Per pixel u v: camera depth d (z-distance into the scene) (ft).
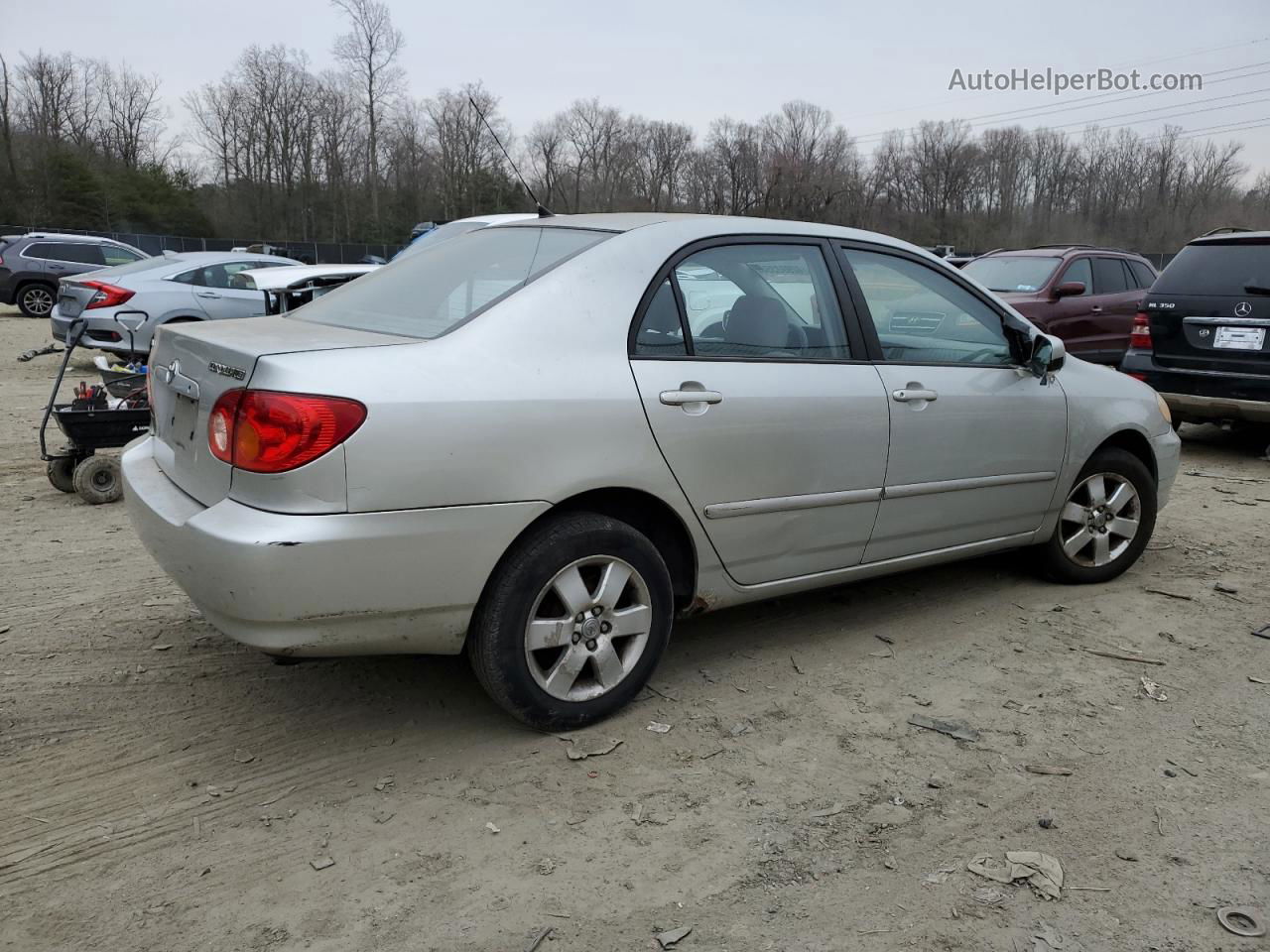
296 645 9.09
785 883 8.48
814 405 11.78
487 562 9.64
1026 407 14.17
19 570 15.67
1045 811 9.57
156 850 8.79
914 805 9.64
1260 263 24.47
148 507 10.02
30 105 206.18
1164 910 8.18
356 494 8.88
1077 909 8.17
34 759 10.18
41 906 8.03
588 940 7.78
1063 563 15.65
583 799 9.66
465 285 11.13
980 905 8.20
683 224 11.64
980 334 14.14
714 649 13.25
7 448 24.91
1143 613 14.83
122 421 19.75
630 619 10.83
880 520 12.81
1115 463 15.69
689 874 8.58
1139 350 26.55
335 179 215.72
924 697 11.94
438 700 11.62
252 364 9.03
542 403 9.78
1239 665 13.01
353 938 7.75
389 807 9.48
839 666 12.76
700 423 10.85
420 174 214.28
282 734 10.81
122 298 36.58
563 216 12.51
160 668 12.27
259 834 9.05
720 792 9.82
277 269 29.04
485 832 9.12
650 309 10.89
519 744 10.66
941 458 13.21
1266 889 8.46
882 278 13.16
